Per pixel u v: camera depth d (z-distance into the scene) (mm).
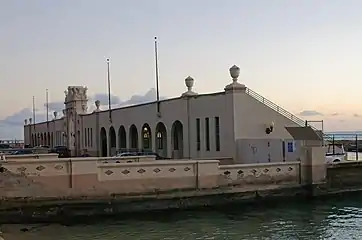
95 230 22234
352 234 21438
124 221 24281
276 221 24250
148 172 26797
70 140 77312
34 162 24797
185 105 41906
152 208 26625
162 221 24281
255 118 37375
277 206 28547
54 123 90312
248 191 29031
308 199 30609
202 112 39969
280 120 38625
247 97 37188
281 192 30016
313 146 33312
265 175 29688
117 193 26109
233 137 36594
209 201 27906
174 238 20656
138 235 21234
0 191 24188
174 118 43750
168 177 27188
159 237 20844
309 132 39531
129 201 26250
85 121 70312
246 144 36125
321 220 24500
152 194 26781
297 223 23766
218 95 38250
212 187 28109
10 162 24406
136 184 26516
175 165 27375
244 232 21812
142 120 50531
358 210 27234
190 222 24000
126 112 55031
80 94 75125
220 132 38000
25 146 96875
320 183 31234
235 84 37000
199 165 27875
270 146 36406
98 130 64438
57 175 25125
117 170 26219
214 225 23312
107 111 61062
